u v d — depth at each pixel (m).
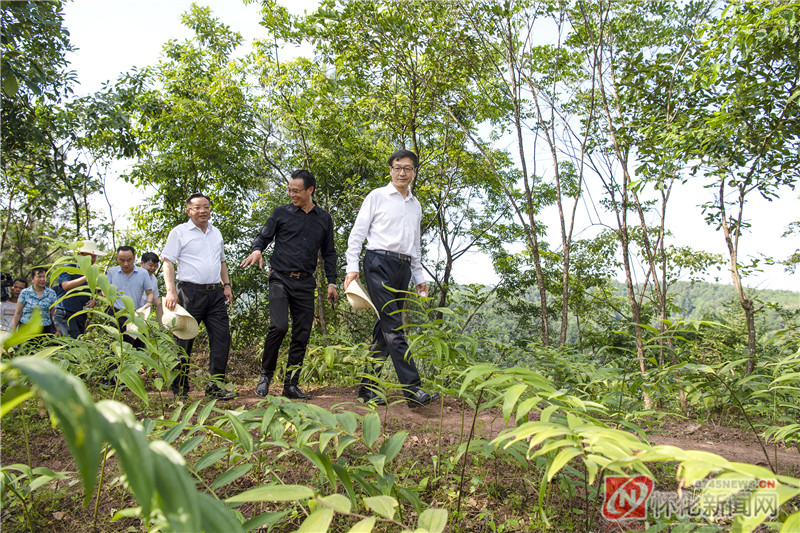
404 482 2.35
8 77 1.72
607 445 0.97
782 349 2.70
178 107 11.29
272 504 2.04
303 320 4.29
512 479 2.52
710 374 2.31
